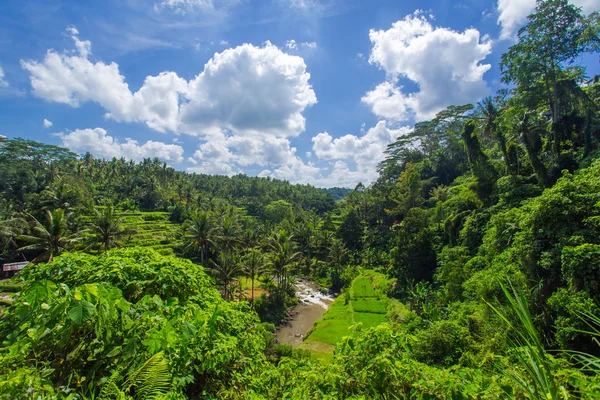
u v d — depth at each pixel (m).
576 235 11.00
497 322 11.82
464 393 2.89
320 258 58.25
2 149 67.25
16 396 2.07
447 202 39.47
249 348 5.07
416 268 34.09
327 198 119.81
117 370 2.84
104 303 2.79
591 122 24.03
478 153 31.50
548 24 25.12
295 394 4.03
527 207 17.84
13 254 36.28
